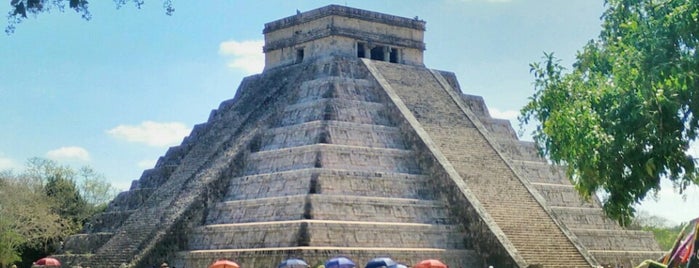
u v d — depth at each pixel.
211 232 71.12
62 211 99.31
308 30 87.88
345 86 80.56
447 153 75.69
